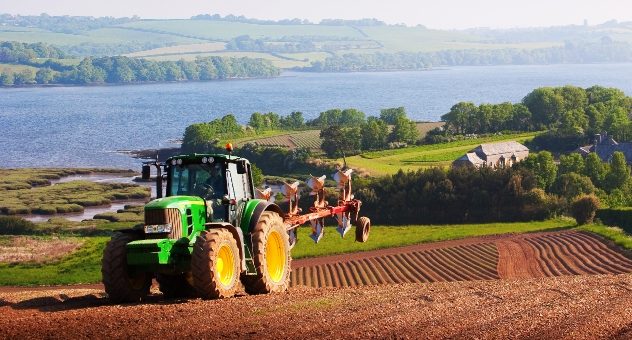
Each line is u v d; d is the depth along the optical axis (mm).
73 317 12086
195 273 14328
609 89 195000
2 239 74438
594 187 98812
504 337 11352
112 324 11570
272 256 17109
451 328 11852
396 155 137000
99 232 86438
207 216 15695
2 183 129000
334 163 131375
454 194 87000
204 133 166625
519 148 130875
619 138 148375
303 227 73250
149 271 14914
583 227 73250
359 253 63156
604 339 11352
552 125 171375
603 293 15492
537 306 13836
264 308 13023
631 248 60812
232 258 15141
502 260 59094
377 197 89062
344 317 12414
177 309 12836
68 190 122062
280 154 142375
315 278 52500
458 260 59625
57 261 61469
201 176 16312
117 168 151625
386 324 11977
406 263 58594
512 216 85000
